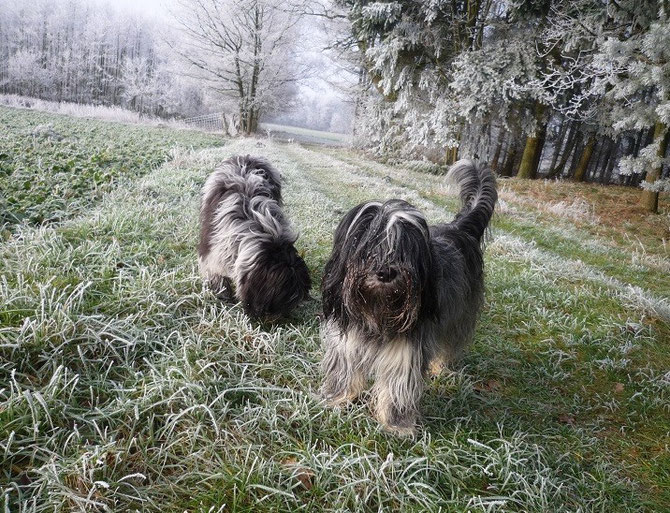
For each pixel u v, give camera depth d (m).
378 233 1.12
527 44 6.77
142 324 1.48
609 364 1.83
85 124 8.29
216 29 12.28
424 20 7.80
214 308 1.69
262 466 1.07
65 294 1.47
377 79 9.73
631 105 5.02
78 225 2.12
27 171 2.92
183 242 2.27
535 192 6.73
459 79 6.99
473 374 1.69
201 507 0.97
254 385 1.35
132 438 1.07
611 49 4.50
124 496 0.96
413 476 1.15
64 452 1.03
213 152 5.75
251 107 13.57
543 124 7.70
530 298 2.38
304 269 1.78
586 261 3.67
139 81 17.17
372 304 1.17
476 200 1.64
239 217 1.81
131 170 3.78
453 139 7.53
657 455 1.39
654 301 2.49
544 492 1.15
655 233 4.92
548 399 1.62
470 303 1.60
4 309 1.33
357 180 5.63
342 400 1.36
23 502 0.91
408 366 1.24
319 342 1.65
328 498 1.06
